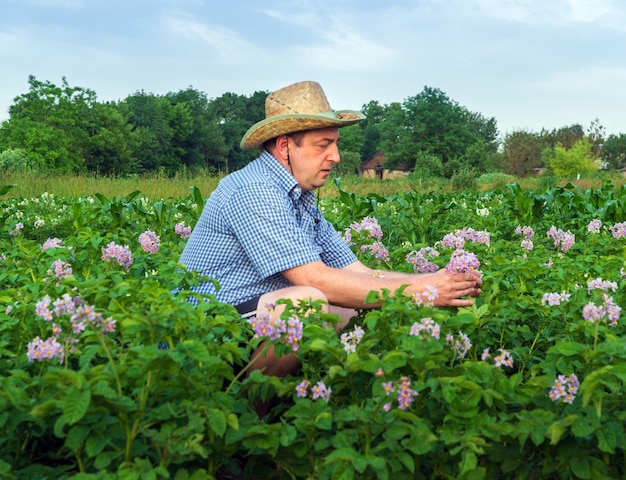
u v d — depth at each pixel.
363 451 2.66
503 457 2.79
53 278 4.13
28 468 2.62
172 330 2.97
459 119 111.25
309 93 4.23
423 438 2.56
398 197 13.60
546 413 2.69
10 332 3.30
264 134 4.10
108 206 10.22
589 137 86.31
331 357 2.89
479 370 2.81
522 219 10.55
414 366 2.78
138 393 2.69
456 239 5.48
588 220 9.91
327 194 21.81
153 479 2.33
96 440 2.47
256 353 3.44
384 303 3.27
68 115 85.25
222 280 4.01
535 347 3.96
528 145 81.19
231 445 2.70
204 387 2.68
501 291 4.45
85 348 2.90
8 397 2.49
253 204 3.90
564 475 2.75
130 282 3.93
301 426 2.65
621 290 4.26
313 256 3.85
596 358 2.79
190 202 13.85
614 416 2.76
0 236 8.73
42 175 22.77
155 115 109.25
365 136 148.88
